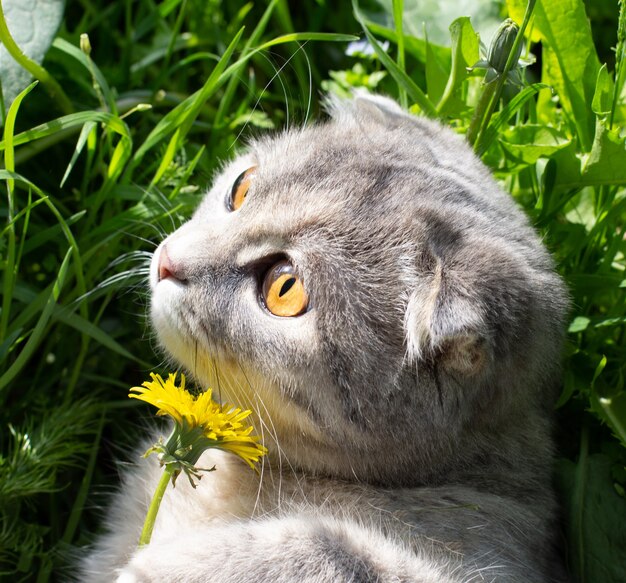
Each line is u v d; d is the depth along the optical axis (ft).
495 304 1.36
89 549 1.61
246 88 2.02
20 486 1.54
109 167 1.70
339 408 1.42
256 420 1.47
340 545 1.35
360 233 1.42
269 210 1.46
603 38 2.17
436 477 1.48
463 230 1.41
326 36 1.69
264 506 1.50
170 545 1.38
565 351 1.59
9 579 1.58
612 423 1.58
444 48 1.84
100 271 1.71
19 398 1.70
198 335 1.45
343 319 1.40
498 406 1.45
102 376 1.73
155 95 1.90
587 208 1.77
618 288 1.69
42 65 1.79
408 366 1.40
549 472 1.55
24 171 1.81
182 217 1.69
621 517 1.54
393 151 1.52
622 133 1.71
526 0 1.71
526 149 1.69
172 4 1.97
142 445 1.66
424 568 1.36
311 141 1.55
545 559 1.50
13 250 1.55
